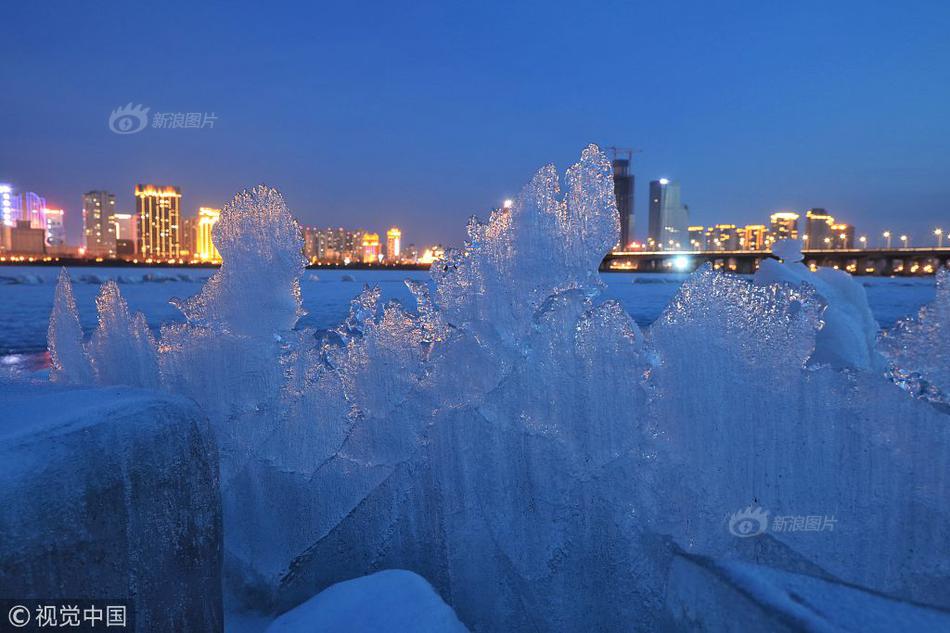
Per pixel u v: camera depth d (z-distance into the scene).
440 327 1.72
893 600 0.79
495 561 1.53
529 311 1.60
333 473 1.77
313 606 1.36
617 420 1.39
